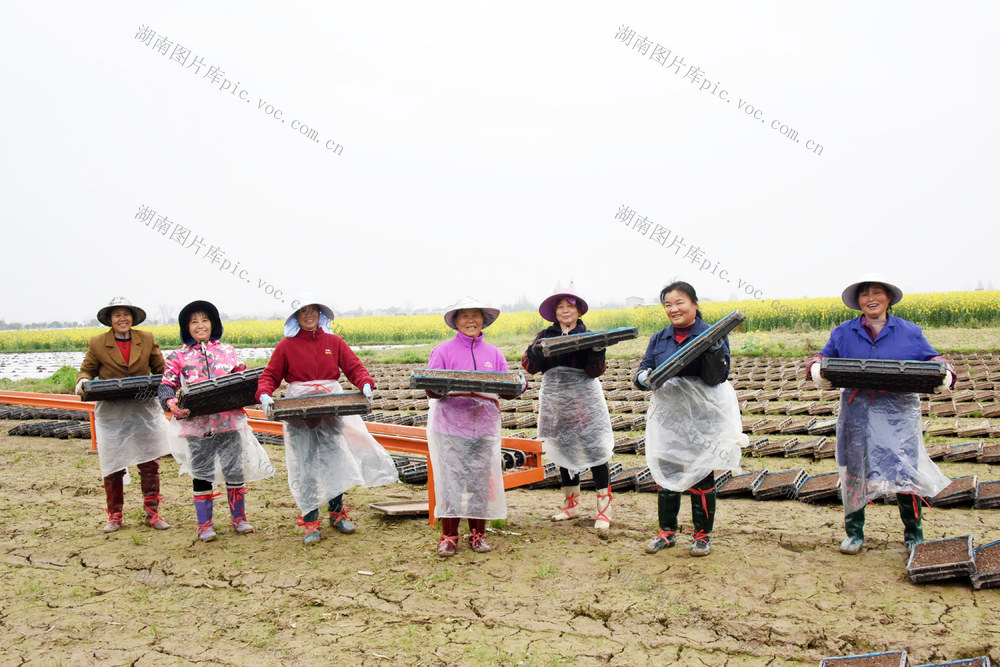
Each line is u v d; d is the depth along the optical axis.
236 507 5.45
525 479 6.15
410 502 6.11
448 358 5.01
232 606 4.10
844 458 4.53
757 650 3.38
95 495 6.85
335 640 3.64
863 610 3.68
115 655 3.53
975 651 3.24
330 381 5.23
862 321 4.49
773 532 5.03
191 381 5.19
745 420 9.77
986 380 11.97
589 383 5.23
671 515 4.75
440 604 4.02
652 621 3.71
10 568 4.76
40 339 42.62
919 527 4.47
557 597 4.05
